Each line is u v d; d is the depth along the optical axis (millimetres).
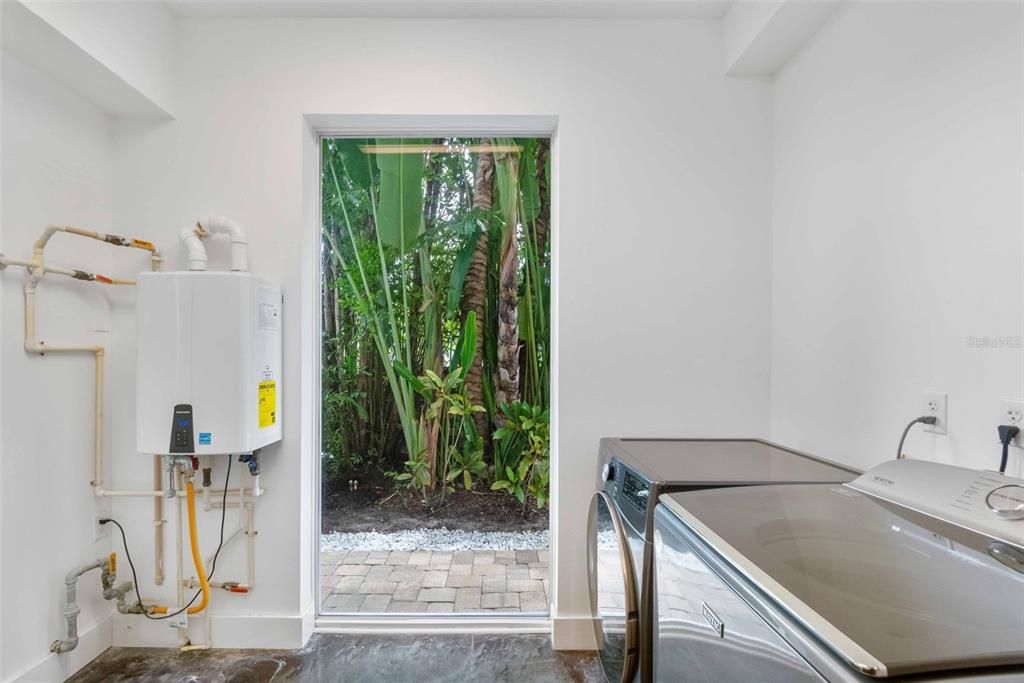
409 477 2053
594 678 1673
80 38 1431
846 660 509
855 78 1440
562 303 1865
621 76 1868
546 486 2059
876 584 656
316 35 1838
